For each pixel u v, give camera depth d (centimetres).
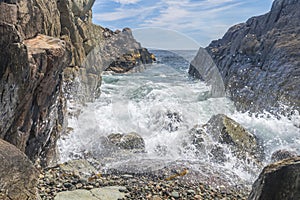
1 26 365
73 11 1263
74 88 779
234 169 568
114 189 425
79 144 611
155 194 424
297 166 237
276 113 910
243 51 1526
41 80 445
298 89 908
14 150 285
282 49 1152
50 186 425
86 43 1259
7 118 385
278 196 236
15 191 264
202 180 492
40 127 480
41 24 603
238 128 688
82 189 421
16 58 376
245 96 1134
